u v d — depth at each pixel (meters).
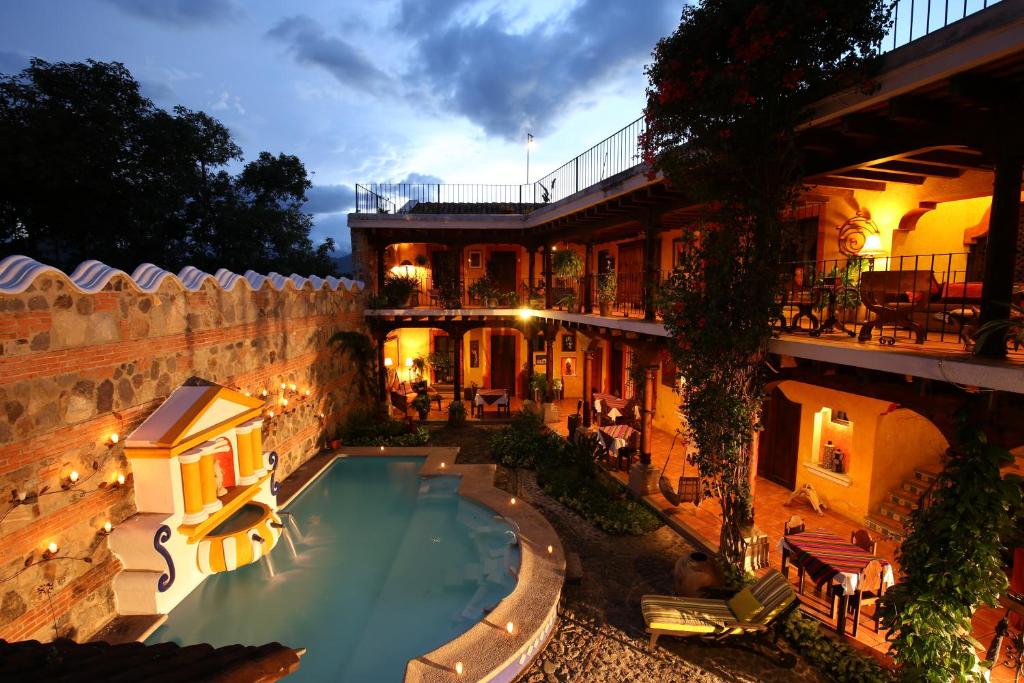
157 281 8.42
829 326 7.30
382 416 17.81
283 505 11.42
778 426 11.75
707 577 7.66
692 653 6.82
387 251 21.67
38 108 14.34
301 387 13.59
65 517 6.72
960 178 7.99
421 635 7.16
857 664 6.29
